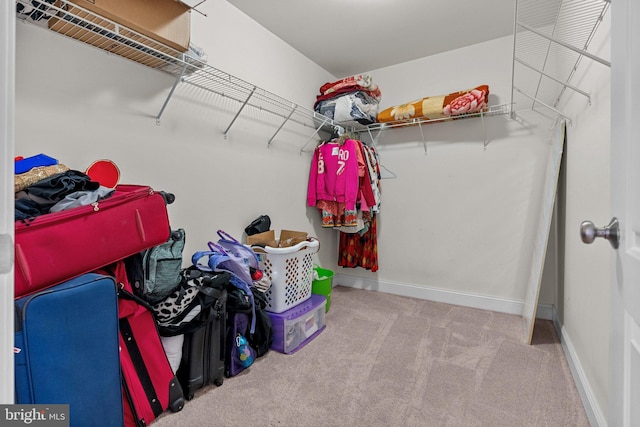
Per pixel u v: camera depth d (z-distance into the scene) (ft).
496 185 8.50
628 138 1.92
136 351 4.17
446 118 8.60
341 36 8.12
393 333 7.04
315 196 9.07
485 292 8.71
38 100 4.12
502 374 5.42
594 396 4.33
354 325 7.47
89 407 3.52
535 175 8.00
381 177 10.21
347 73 10.36
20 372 3.07
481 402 4.70
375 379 5.28
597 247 4.45
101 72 4.74
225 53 6.64
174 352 4.66
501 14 7.16
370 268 10.12
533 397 4.81
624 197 1.97
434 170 9.34
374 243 10.13
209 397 4.81
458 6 6.88
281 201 8.34
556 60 7.39
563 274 6.86
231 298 5.47
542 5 6.13
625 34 1.96
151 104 5.40
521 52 7.50
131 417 4.04
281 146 8.30
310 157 9.42
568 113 6.40
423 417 4.40
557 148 6.77
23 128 4.00
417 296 9.62
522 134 8.13
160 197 4.43
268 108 7.82
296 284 6.83
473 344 6.51
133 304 4.14
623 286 1.98
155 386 4.28
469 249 8.90
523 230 8.19
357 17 7.30
